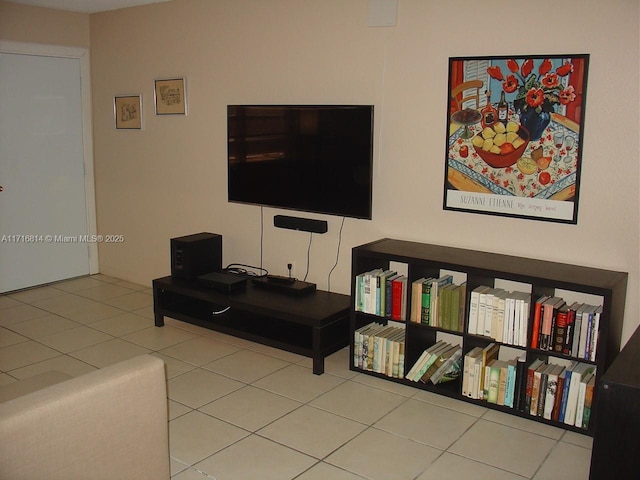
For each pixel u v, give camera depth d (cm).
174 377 350
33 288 521
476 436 287
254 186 421
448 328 325
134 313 462
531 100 316
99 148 539
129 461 207
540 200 322
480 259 324
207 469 259
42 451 180
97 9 498
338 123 371
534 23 311
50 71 506
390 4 353
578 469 261
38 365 366
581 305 297
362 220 388
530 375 299
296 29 396
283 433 289
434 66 345
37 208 514
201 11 442
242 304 378
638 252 300
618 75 293
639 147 292
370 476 255
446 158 348
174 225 495
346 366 367
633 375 215
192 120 464
